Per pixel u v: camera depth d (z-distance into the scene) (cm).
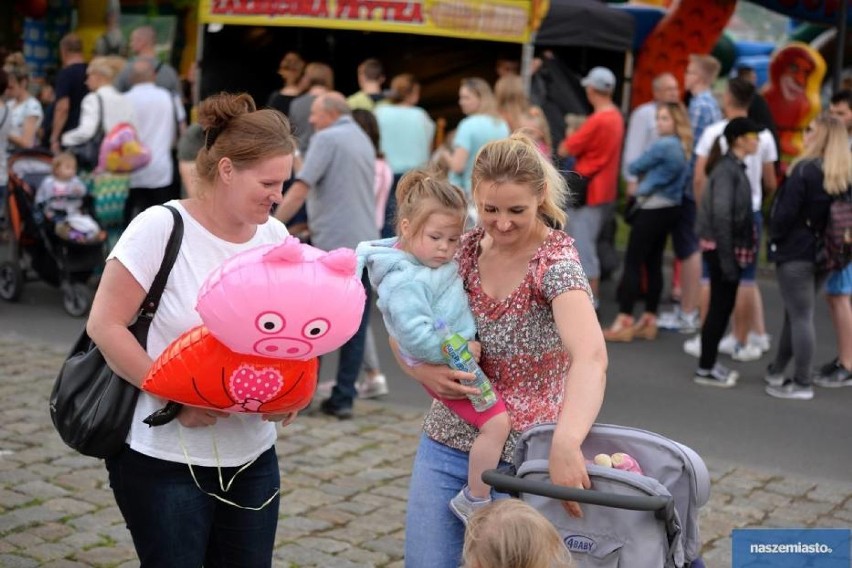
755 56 1969
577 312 284
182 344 277
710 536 493
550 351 302
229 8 1111
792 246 719
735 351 843
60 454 569
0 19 1631
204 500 297
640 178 884
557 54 1283
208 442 291
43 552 449
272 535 316
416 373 312
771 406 718
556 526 272
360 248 328
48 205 874
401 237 321
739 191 725
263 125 279
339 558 457
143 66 966
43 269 910
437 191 311
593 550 268
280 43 1281
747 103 806
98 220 906
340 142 614
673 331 937
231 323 266
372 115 673
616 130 890
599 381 274
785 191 716
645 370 802
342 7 1045
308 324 270
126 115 931
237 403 280
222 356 275
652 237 877
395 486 543
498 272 305
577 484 264
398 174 918
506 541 232
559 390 304
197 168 290
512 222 287
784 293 731
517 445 290
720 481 568
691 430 661
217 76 1232
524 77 1057
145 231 284
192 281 287
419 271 311
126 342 282
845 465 604
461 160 836
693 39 1408
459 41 1259
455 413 312
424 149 941
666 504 255
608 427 283
